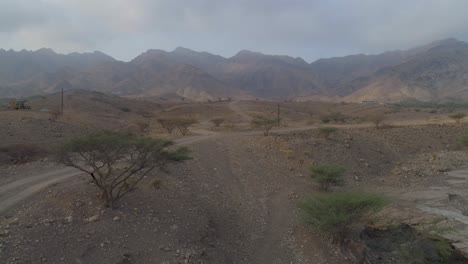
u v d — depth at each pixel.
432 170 31.69
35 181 18.55
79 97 99.50
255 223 17.64
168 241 13.23
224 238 15.64
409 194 25.03
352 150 34.56
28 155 24.14
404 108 128.88
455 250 16.91
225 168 26.36
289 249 15.23
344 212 15.59
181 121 49.00
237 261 13.90
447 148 40.75
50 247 11.49
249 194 21.61
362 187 26.31
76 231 12.57
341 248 15.43
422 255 16.31
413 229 18.86
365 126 54.19
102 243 12.19
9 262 10.48
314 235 16.39
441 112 103.56
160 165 15.79
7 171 20.47
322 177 23.23
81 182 17.17
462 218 20.38
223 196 20.73
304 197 21.27
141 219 14.31
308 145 33.72
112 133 16.16
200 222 15.92
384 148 38.03
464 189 26.05
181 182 21.16
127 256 11.88
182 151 16.94
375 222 19.19
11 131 29.53
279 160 29.59
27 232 12.03
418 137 43.38
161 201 16.86
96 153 16.22
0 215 13.85
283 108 130.38
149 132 47.31
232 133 44.66
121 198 15.78
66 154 13.84
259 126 51.75
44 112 49.50
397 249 16.78
